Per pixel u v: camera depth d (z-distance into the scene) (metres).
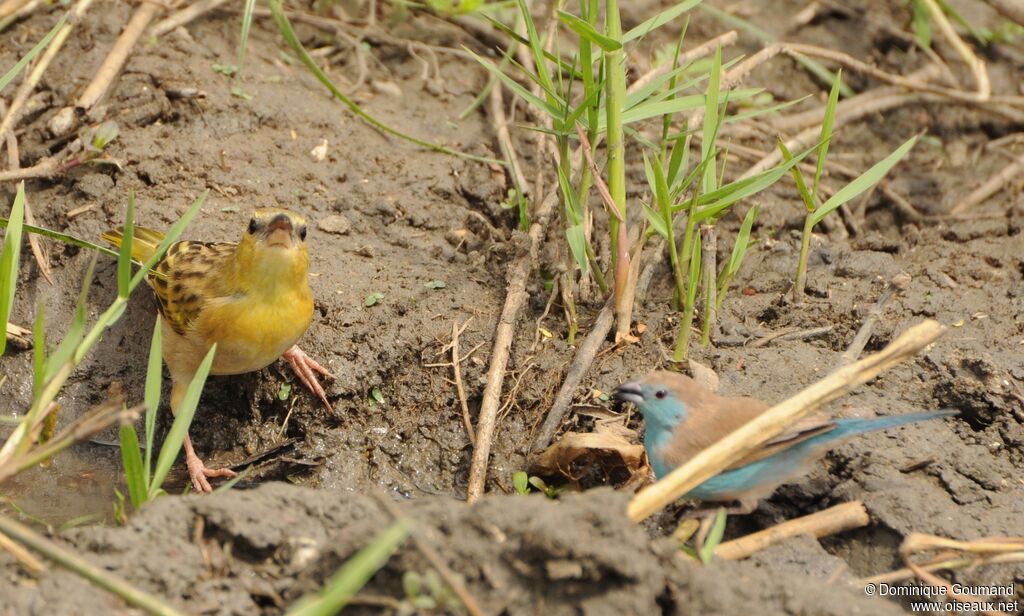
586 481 10.35
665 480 7.94
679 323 11.53
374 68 15.12
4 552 7.86
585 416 10.67
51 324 11.89
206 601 7.60
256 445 11.27
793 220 13.46
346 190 13.10
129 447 8.19
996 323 11.45
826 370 10.83
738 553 8.73
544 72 10.96
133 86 13.52
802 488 9.57
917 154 15.33
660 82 10.98
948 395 10.48
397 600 7.33
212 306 10.29
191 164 12.98
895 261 12.75
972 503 9.42
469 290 12.09
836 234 13.47
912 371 10.78
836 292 12.02
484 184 13.47
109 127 12.73
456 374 11.26
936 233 13.48
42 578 7.51
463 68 15.29
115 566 7.59
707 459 7.96
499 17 15.84
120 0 14.45
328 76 14.77
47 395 8.23
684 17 16.58
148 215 12.34
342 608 7.40
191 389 8.80
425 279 12.15
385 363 11.37
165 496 8.32
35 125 13.21
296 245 10.23
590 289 11.98
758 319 11.73
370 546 6.95
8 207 12.44
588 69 10.41
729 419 8.76
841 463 9.67
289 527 8.05
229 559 7.93
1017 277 12.49
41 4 14.34
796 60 16.27
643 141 11.74
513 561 7.31
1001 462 9.90
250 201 12.78
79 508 10.18
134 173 12.77
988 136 15.83
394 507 7.32
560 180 10.81
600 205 13.27
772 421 7.97
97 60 13.80
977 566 8.74
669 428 8.90
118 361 11.69
